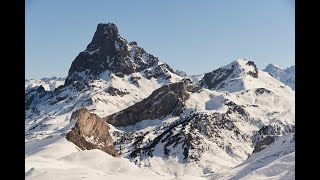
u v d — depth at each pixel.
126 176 177.75
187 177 183.25
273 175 197.25
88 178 157.62
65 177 155.25
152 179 189.88
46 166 183.00
